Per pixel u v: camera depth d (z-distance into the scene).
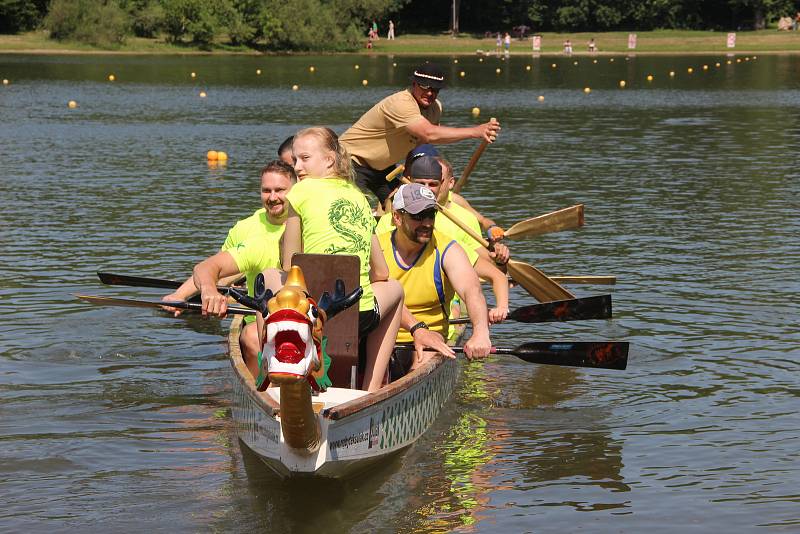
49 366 18.66
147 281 19.62
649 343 20.31
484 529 12.38
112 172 43.78
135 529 12.33
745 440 15.27
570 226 21.39
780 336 20.56
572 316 18.25
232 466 14.18
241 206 35.44
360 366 15.24
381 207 23.75
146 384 17.80
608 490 13.52
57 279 24.88
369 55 158.88
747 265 26.58
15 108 74.19
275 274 14.67
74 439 15.15
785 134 60.12
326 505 12.98
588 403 17.03
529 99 88.38
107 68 119.31
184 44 157.88
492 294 24.48
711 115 73.12
